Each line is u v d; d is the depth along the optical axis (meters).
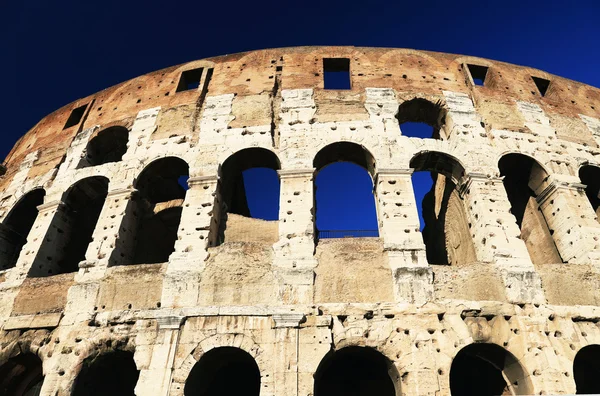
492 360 18.62
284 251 19.78
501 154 24.17
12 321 20.12
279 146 23.86
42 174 27.92
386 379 20.84
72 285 20.52
